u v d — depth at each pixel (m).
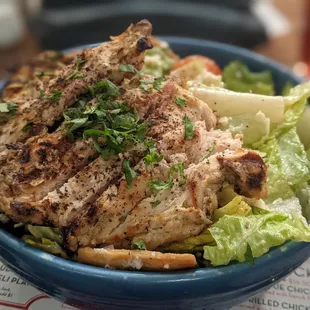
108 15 0.67
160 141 0.27
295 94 0.35
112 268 0.25
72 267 0.24
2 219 0.28
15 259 0.25
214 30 0.69
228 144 0.28
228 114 0.33
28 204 0.26
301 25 0.84
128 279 0.23
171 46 0.46
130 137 0.27
